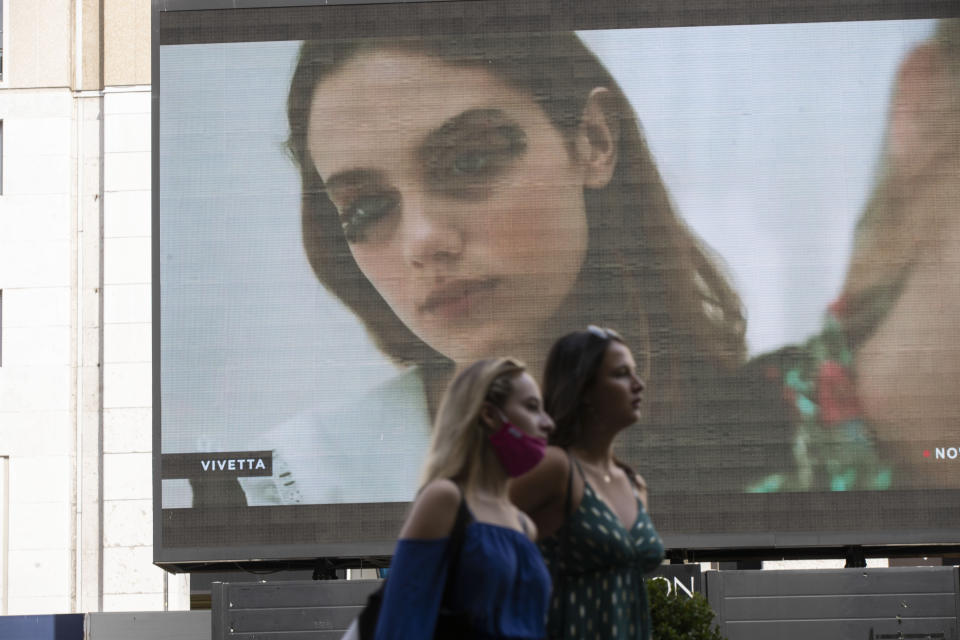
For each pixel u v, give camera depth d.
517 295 13.78
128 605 22.23
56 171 23.06
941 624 12.31
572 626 4.61
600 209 13.91
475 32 14.23
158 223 14.04
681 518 13.40
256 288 13.91
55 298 22.80
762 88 14.10
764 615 12.37
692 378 13.60
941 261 13.73
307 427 13.66
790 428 13.48
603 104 14.09
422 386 13.66
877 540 13.26
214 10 14.38
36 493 22.38
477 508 4.26
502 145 14.05
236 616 12.50
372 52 14.25
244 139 14.18
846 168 13.94
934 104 14.02
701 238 13.85
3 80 23.28
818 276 13.73
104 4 23.55
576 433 4.86
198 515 13.55
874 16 14.17
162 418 13.70
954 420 13.42
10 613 22.06
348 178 14.06
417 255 13.86
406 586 4.07
